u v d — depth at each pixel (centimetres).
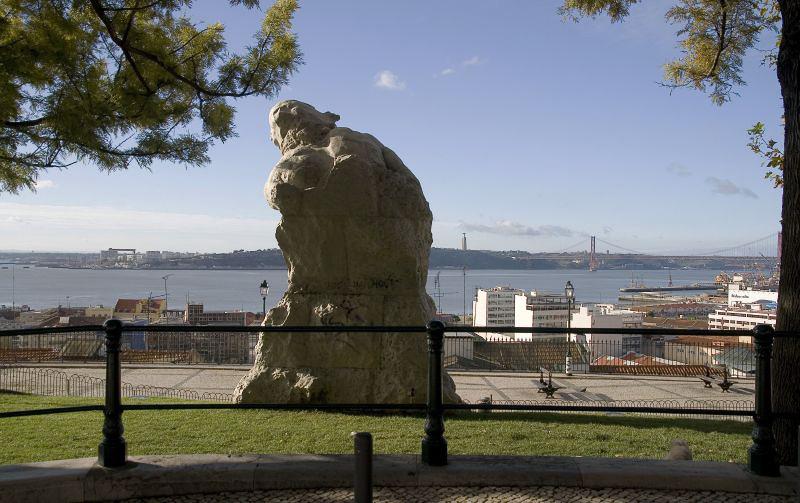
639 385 1875
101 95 841
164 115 875
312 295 977
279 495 445
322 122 1047
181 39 899
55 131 766
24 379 1648
